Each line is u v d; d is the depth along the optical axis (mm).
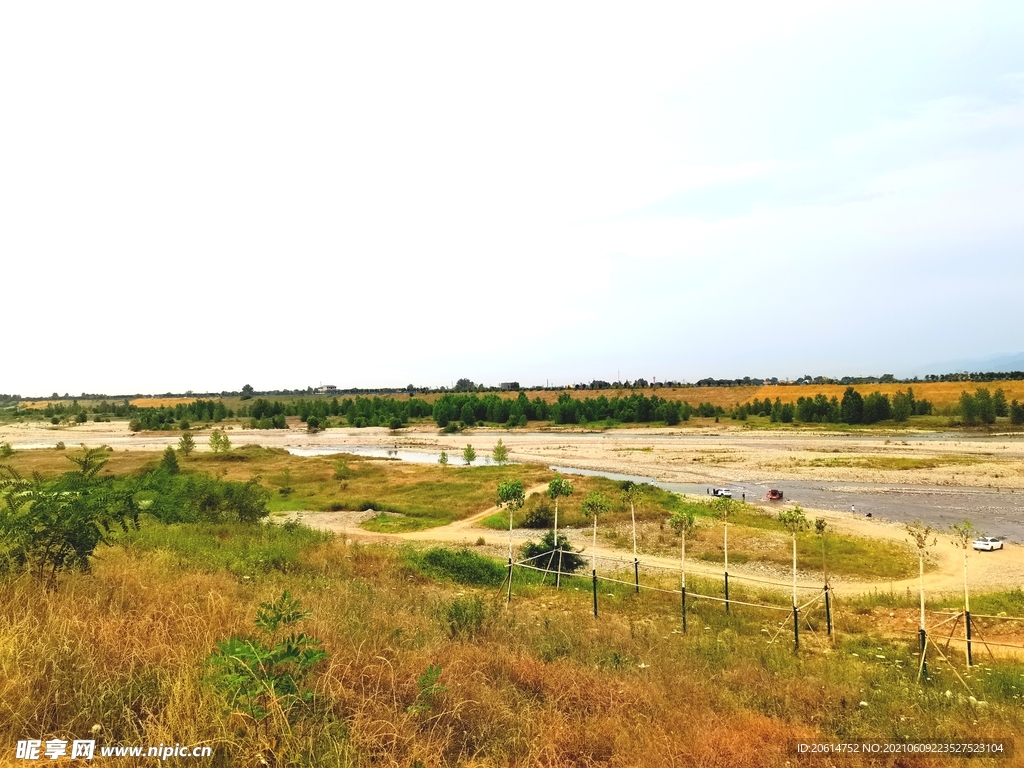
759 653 10977
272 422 150625
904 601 18375
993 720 7488
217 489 26047
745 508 41438
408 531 34000
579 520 35969
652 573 23156
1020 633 14375
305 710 4949
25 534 7773
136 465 63406
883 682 9203
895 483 54500
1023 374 176250
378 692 5750
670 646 10508
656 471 65625
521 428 136625
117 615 6684
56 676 4965
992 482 53312
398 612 9867
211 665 5207
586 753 5480
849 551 29125
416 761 4570
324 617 7969
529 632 9977
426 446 102312
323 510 40906
